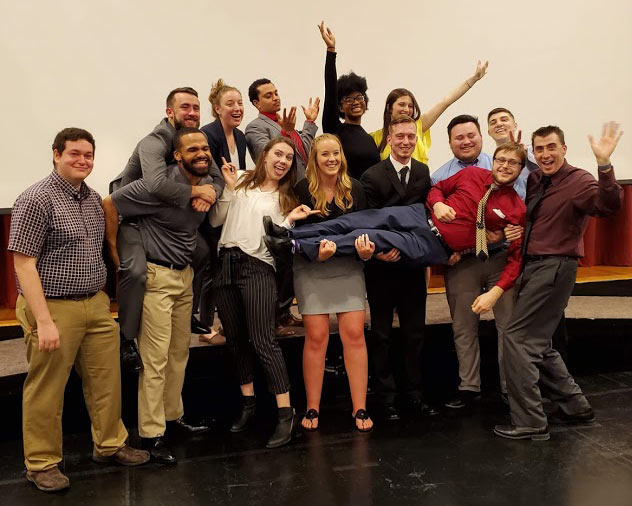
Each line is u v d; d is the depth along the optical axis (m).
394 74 4.32
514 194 2.75
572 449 2.53
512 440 2.63
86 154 2.23
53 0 3.68
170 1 3.89
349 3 4.20
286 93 4.17
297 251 2.61
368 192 2.86
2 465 2.51
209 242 2.86
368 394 3.20
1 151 3.67
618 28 4.70
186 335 2.70
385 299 2.87
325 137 2.69
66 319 2.25
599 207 2.52
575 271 2.64
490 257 2.90
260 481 2.31
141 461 2.47
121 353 2.77
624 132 4.80
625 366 3.58
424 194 2.92
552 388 2.82
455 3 4.36
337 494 2.19
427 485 2.25
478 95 4.47
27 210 2.13
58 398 2.29
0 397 2.77
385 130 3.21
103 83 3.81
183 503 2.16
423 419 2.88
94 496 2.22
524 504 2.10
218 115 3.05
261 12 4.06
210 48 3.99
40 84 3.70
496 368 3.49
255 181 2.74
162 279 2.53
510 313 2.94
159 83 3.91
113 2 3.78
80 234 2.25
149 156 2.53
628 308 3.65
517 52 4.52
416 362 2.93
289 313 3.34
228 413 3.02
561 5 4.56
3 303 3.95
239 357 2.79
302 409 3.04
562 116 4.66
